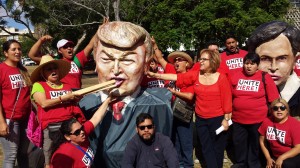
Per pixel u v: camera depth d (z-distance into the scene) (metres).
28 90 4.24
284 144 4.18
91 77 20.61
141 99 4.11
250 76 4.48
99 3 18.75
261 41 4.97
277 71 4.94
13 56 4.09
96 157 4.03
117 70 3.87
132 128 3.97
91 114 4.11
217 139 4.40
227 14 13.48
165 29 14.08
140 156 3.62
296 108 5.37
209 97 4.32
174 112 4.47
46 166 3.84
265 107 4.44
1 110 4.00
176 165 3.53
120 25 3.95
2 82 4.02
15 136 4.13
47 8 18.47
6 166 4.10
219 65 4.32
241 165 4.72
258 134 4.48
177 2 13.82
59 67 3.96
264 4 14.49
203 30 13.27
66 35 21.62
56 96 3.84
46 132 3.79
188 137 4.73
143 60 4.00
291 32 4.90
